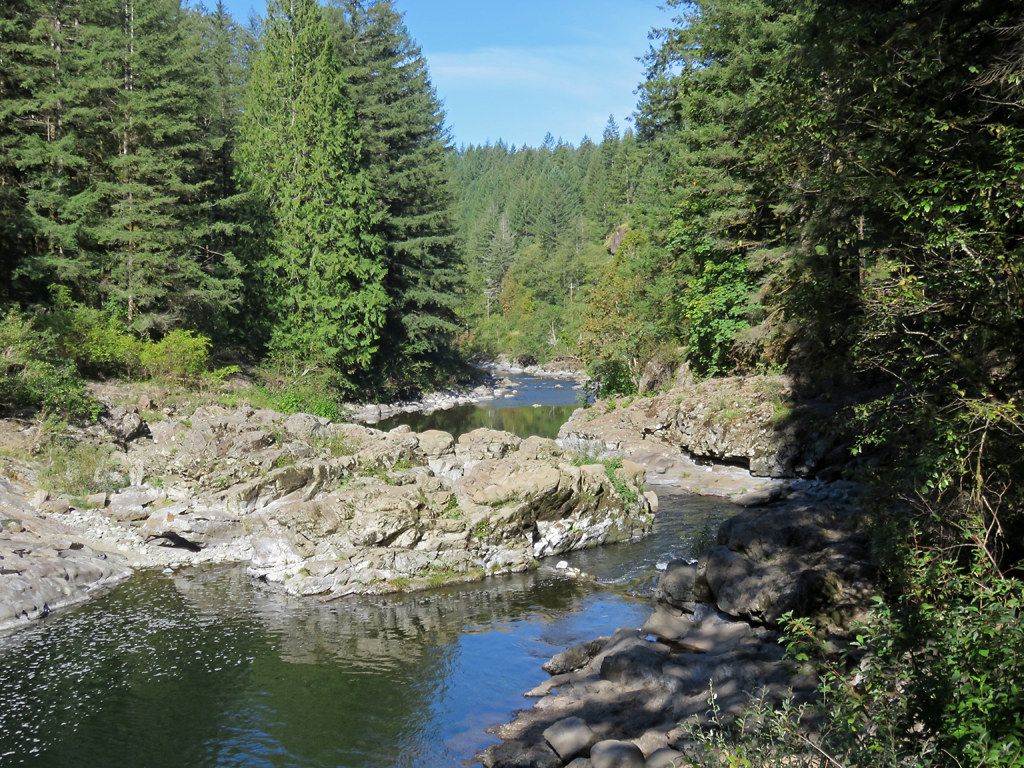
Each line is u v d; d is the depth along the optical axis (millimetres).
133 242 34062
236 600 17625
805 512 16906
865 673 6742
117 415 25859
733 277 31297
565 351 84188
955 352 8844
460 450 24891
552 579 18750
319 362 42625
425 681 13523
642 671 12523
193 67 40312
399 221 51625
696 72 30609
